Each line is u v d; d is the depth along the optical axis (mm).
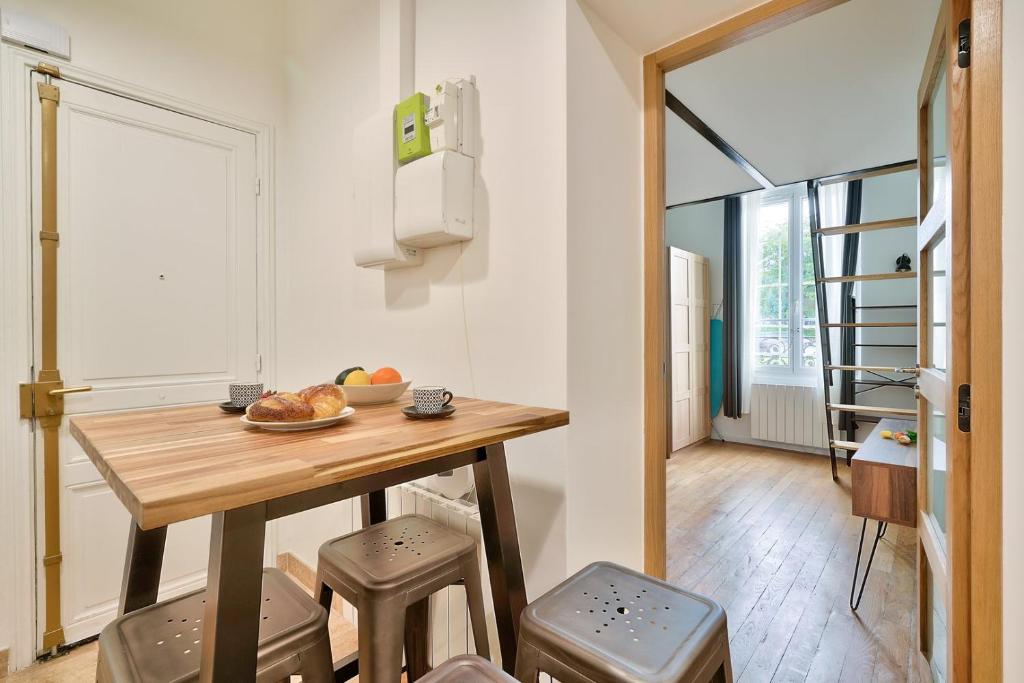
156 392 2168
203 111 2301
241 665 710
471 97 1586
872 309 4145
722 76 2236
